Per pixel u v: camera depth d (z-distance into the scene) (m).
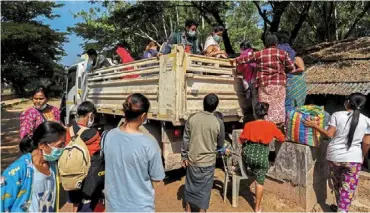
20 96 39.44
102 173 3.01
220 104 5.00
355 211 4.29
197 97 4.61
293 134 4.37
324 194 4.61
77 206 3.21
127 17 14.88
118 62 8.03
